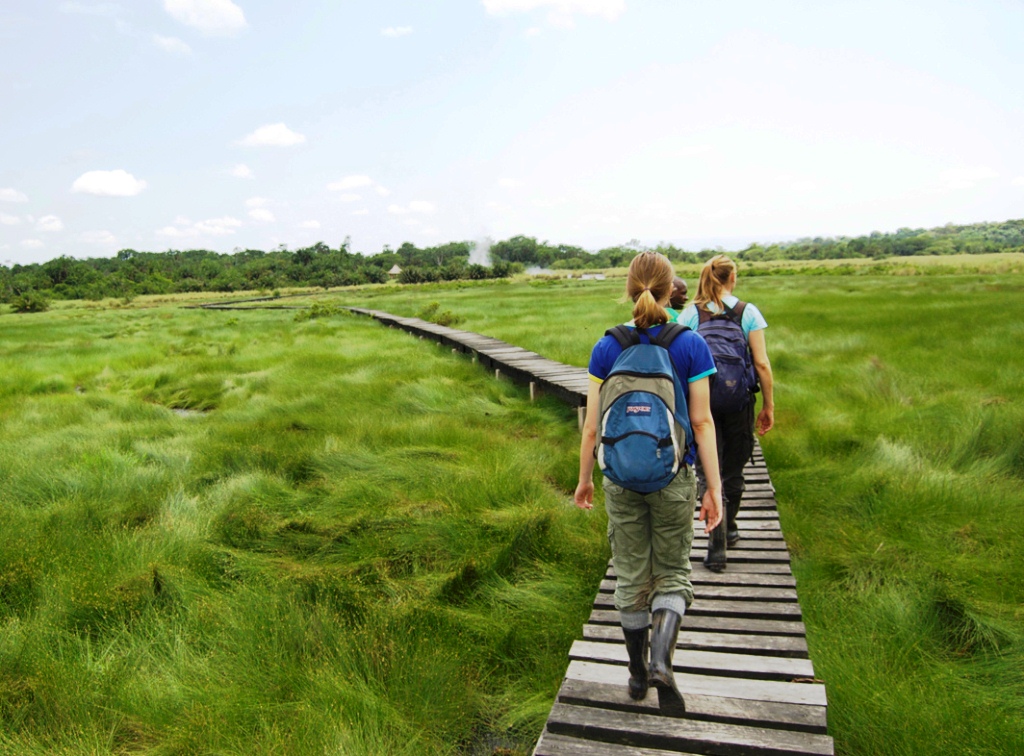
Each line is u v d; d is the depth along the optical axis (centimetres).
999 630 387
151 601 441
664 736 255
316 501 628
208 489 668
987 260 8119
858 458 695
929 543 491
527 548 511
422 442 828
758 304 2739
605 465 238
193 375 1545
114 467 732
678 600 250
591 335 1838
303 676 364
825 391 1027
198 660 383
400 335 2322
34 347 2331
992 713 317
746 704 272
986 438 707
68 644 397
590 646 329
